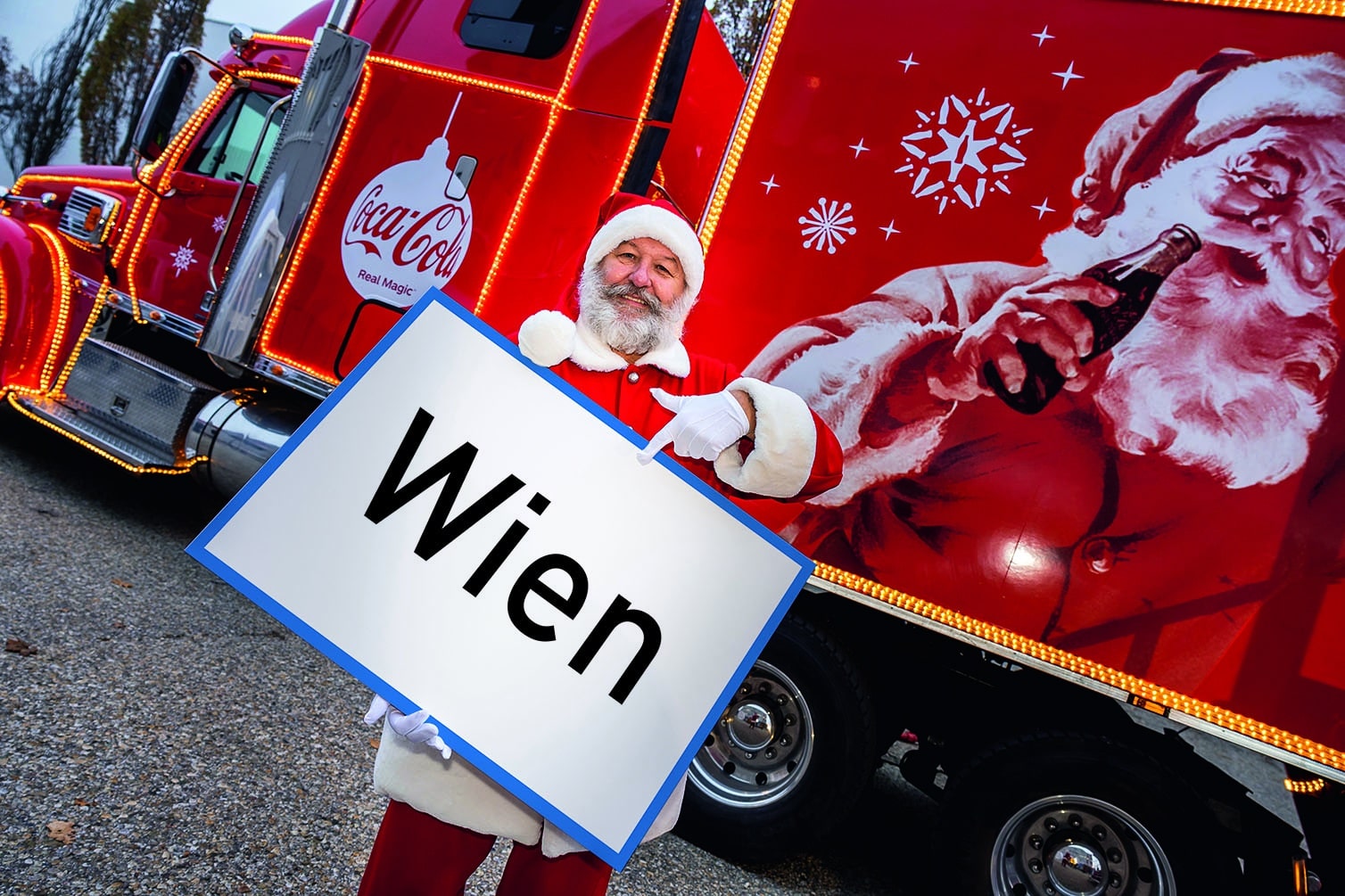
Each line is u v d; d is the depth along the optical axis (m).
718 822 3.32
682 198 3.97
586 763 1.66
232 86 5.28
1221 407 2.59
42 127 18.20
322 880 2.41
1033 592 2.71
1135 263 2.71
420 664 1.65
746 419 1.77
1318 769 2.40
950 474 2.83
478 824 1.70
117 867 2.23
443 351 1.76
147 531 5.09
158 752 2.83
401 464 1.71
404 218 4.12
